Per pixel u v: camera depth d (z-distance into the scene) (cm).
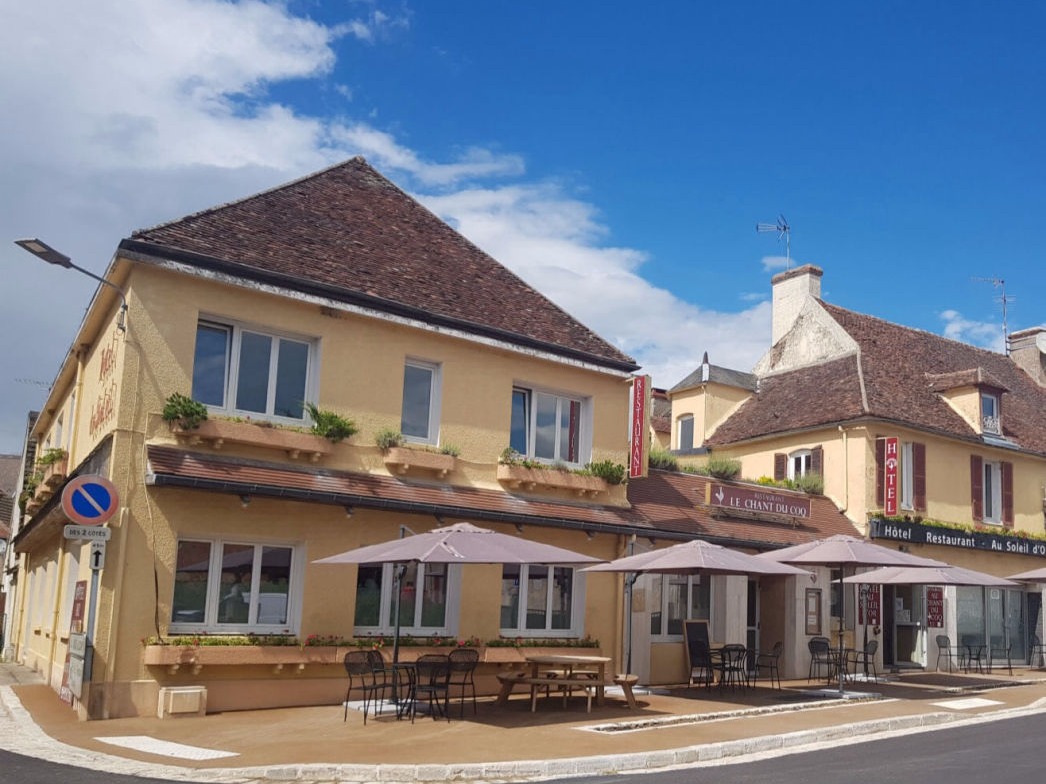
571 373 1778
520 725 1227
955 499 2453
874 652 2094
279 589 1387
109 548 1223
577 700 1507
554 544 1694
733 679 1872
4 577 3544
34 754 977
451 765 940
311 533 1401
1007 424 2680
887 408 2350
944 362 2847
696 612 1933
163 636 1249
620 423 1848
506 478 1625
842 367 2570
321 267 1498
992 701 1688
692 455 2742
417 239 1762
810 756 1094
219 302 1355
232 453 1345
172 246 1311
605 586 1764
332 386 1459
